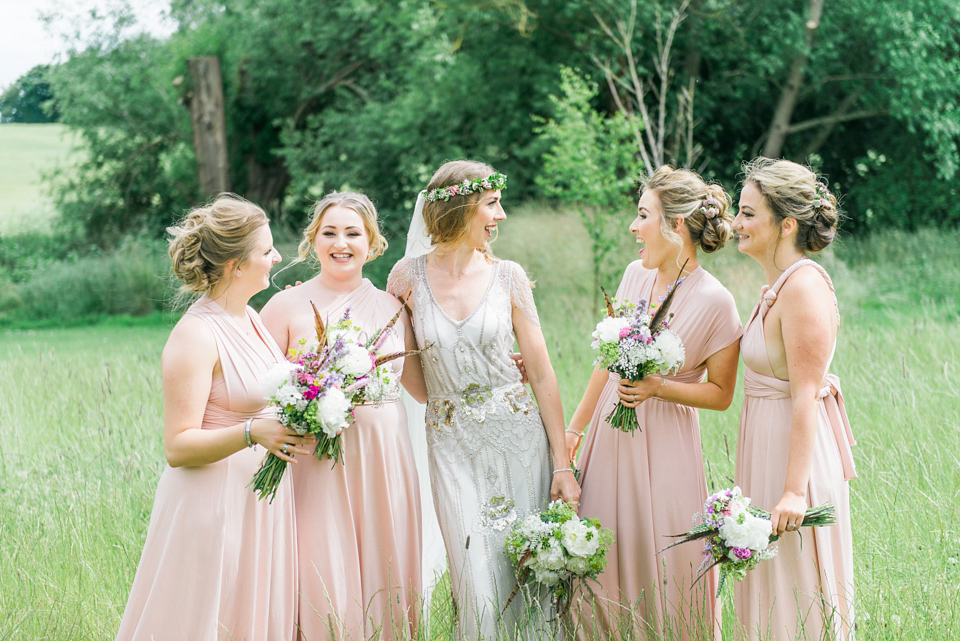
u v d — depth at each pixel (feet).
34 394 22.43
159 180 62.59
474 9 46.50
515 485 10.58
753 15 45.57
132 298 50.88
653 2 43.52
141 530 13.60
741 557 8.49
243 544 9.20
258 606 9.27
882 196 48.29
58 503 14.73
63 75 61.52
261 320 10.39
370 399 9.29
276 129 60.75
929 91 44.04
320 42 56.75
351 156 54.03
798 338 8.96
